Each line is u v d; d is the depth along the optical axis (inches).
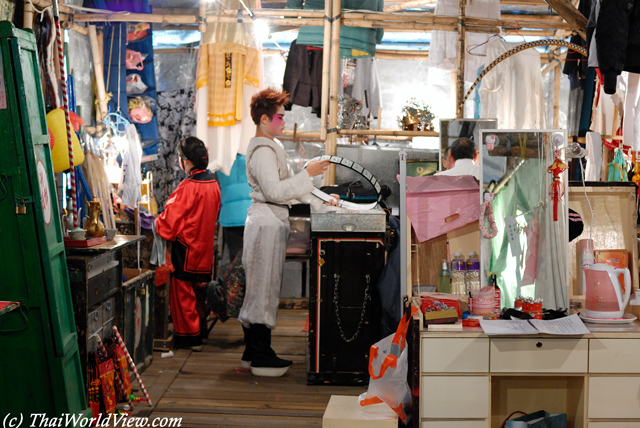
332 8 205.8
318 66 246.5
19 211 116.3
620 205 138.5
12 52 114.7
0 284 118.2
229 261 260.1
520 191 132.4
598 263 128.2
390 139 283.0
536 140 131.8
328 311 165.9
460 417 120.1
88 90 215.0
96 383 139.9
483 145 132.2
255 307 170.4
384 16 208.5
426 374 120.0
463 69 212.1
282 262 171.5
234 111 222.5
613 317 124.3
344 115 227.6
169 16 209.3
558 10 183.0
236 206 252.8
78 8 197.5
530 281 132.6
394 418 128.0
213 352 199.0
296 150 299.7
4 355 119.3
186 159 195.9
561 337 118.8
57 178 177.6
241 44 222.2
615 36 145.1
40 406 120.3
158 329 194.5
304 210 244.2
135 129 222.2
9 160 116.0
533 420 126.5
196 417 145.3
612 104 234.7
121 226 197.5
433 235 137.4
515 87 223.5
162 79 295.4
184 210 189.9
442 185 137.0
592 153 214.2
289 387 166.1
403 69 314.0
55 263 123.8
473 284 135.8
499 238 132.7
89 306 139.7
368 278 165.0
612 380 119.3
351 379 166.7
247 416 146.3
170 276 199.0
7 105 115.3
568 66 240.5
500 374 119.3
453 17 211.8
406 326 126.6
